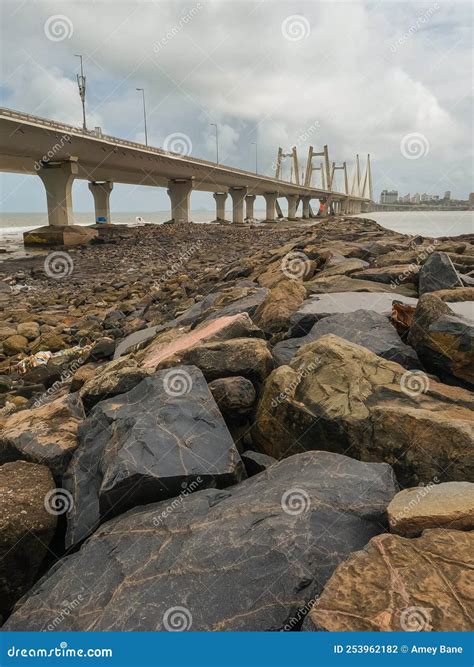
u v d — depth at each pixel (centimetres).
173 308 1756
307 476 464
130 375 719
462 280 1215
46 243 5850
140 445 520
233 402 623
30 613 387
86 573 410
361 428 529
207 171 8781
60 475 583
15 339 1537
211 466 508
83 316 1975
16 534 464
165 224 8856
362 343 771
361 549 381
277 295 1044
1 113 4284
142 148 6800
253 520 411
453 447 476
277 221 12481
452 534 358
